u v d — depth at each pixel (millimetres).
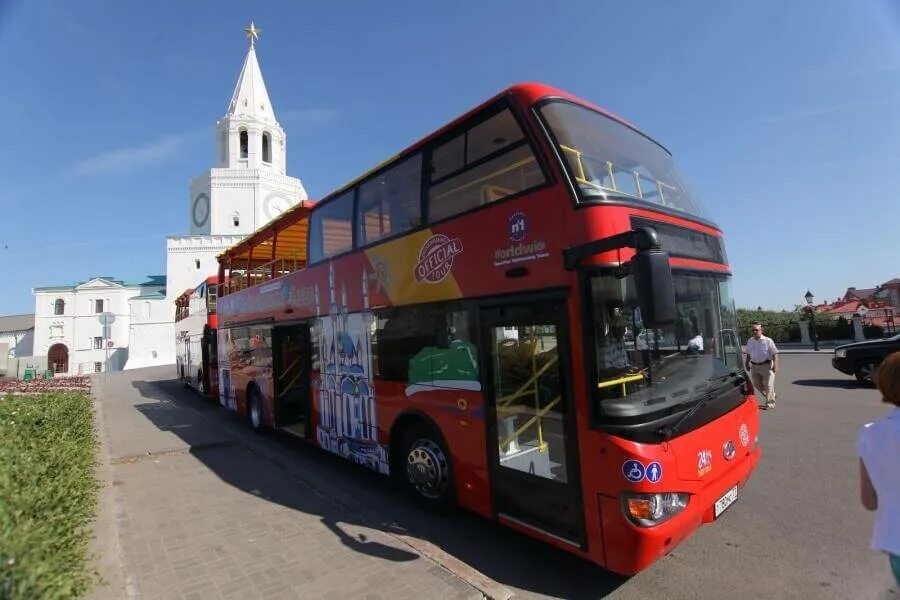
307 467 7711
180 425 11594
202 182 54656
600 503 3639
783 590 3828
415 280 5656
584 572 4250
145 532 5109
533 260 4199
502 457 4531
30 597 2695
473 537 5004
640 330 3701
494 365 4617
